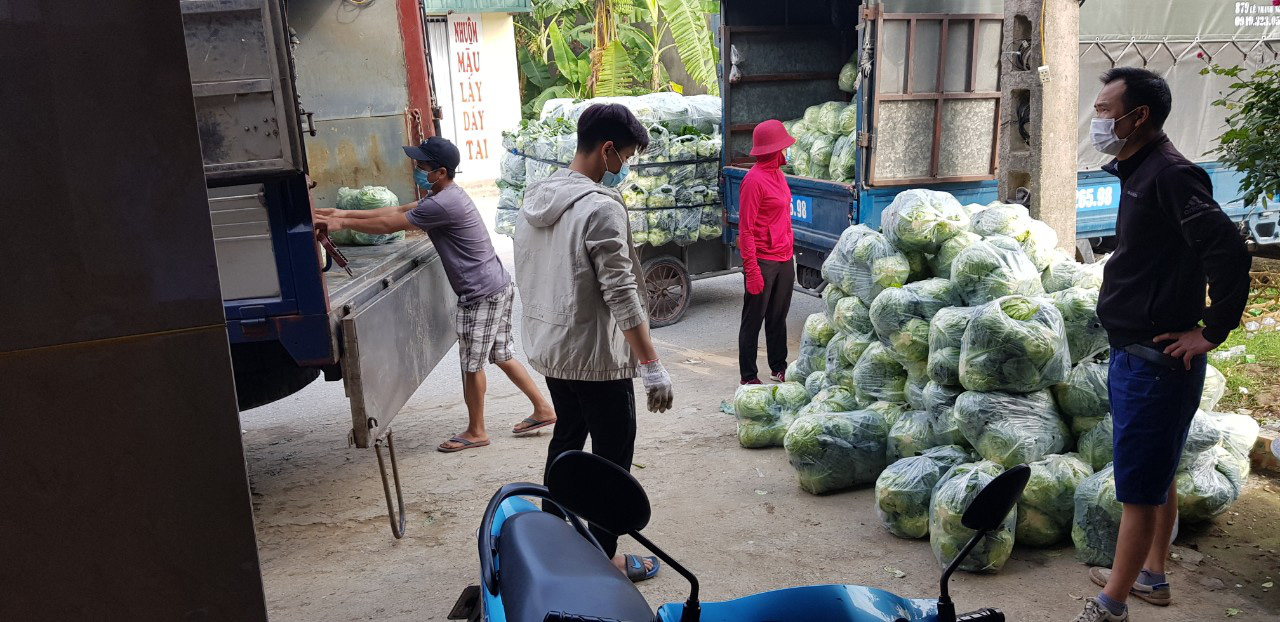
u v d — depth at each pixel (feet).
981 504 6.39
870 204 21.84
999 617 6.35
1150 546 10.08
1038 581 11.90
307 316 12.38
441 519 14.90
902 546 13.12
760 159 19.86
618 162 11.36
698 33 53.42
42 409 5.36
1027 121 20.13
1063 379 12.80
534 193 11.30
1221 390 13.64
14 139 5.02
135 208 5.30
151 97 5.19
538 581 7.58
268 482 17.01
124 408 5.50
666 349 25.39
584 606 7.14
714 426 18.80
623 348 11.26
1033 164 19.36
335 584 12.87
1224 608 10.98
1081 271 14.40
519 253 11.76
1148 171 9.55
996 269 14.02
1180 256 9.45
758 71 27.73
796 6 28.09
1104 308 10.21
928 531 13.16
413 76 20.61
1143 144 9.75
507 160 32.76
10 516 5.41
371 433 13.16
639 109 26.91
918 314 14.67
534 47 67.46
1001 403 12.72
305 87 20.13
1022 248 14.61
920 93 21.45
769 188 19.77
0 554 5.44
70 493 5.49
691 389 21.49
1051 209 19.39
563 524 8.85
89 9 5.05
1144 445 9.81
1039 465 12.60
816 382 17.57
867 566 12.55
